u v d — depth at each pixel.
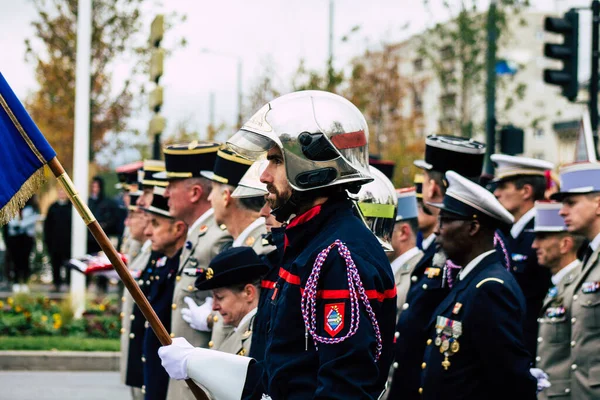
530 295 7.66
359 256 3.78
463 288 5.46
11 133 4.37
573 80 13.73
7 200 4.34
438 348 5.46
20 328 13.88
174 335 6.94
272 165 4.05
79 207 4.30
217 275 5.83
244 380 4.09
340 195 4.02
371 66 34.19
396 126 34.94
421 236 8.04
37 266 21.91
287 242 4.07
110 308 15.48
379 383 3.79
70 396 10.62
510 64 27.44
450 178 5.63
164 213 7.45
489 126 15.68
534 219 7.86
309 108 3.97
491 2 18.09
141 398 8.43
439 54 33.53
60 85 25.78
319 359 3.71
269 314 4.32
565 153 44.50
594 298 6.48
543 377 5.94
